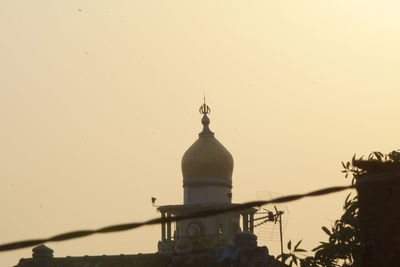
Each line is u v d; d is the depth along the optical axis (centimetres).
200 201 18988
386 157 4066
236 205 1830
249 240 14175
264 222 15450
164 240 16988
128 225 1686
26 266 14838
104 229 1680
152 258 14288
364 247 3061
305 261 4325
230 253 14075
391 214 3017
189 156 19238
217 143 19438
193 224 17975
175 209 18450
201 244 15850
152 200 18325
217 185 19125
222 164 19200
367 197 3042
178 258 14212
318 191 1842
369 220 3052
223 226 17912
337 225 4259
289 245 4453
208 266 14050
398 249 3014
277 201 1830
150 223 1695
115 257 14512
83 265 14538
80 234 1664
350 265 4244
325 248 4253
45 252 14900
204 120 19700
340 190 1841
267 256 14112
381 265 3028
